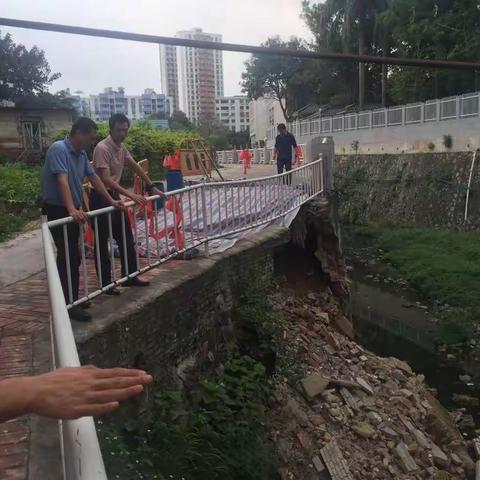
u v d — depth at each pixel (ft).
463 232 69.62
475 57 83.66
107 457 12.21
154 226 21.54
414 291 56.90
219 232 25.35
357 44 116.67
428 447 27.27
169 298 18.71
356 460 24.16
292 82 153.38
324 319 36.42
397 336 45.83
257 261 27.45
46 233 12.73
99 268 16.81
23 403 4.36
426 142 81.87
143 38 9.59
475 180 69.67
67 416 4.40
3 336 14.83
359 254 71.72
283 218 32.73
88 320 15.37
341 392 28.55
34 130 83.05
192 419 17.31
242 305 25.68
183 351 19.83
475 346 43.09
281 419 23.48
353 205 95.76
